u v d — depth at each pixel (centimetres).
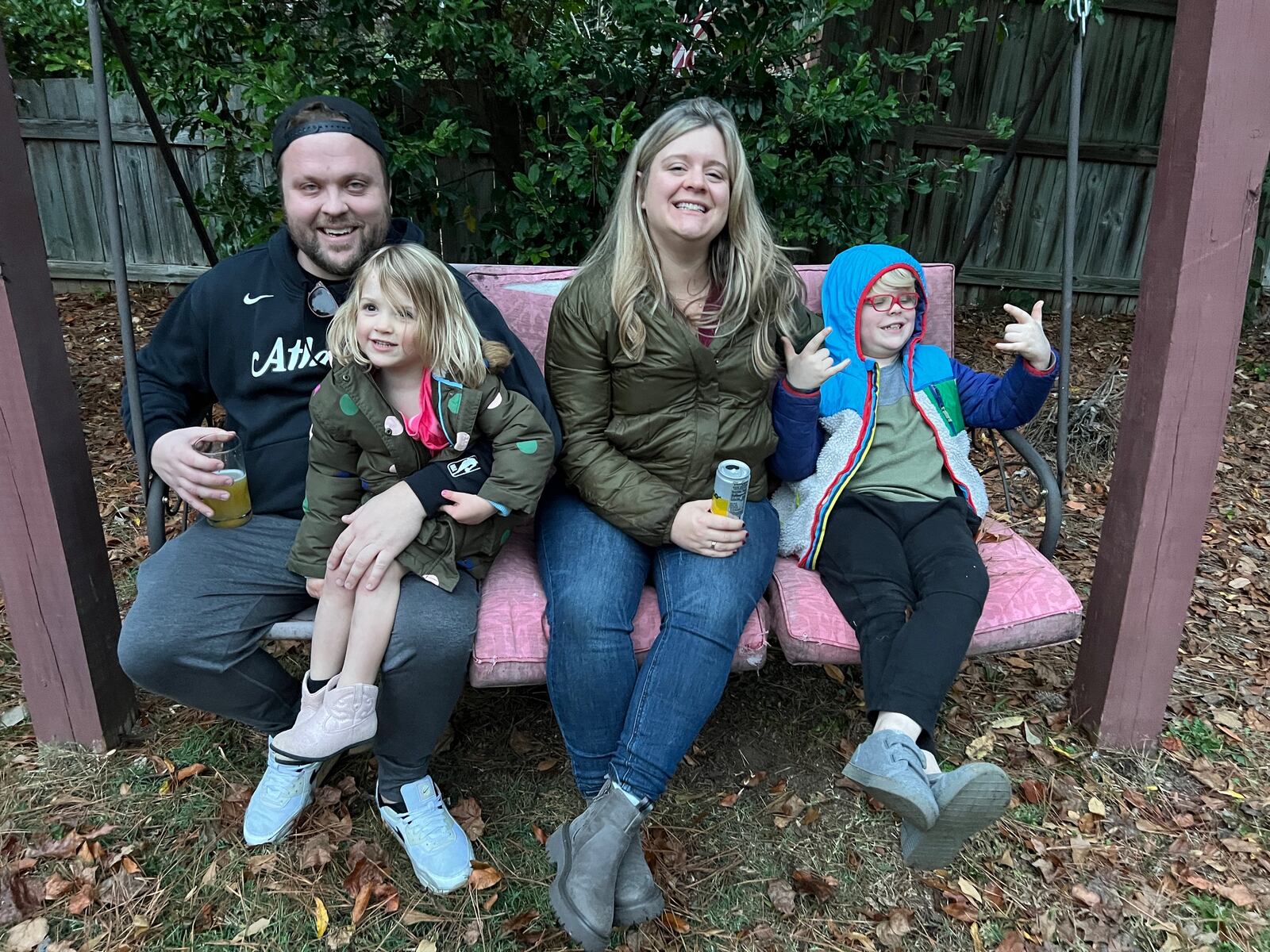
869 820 212
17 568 200
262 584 191
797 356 202
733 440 201
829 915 188
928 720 173
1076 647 278
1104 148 532
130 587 293
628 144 308
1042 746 233
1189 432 200
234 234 368
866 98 324
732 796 218
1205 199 184
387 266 173
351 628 178
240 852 196
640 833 187
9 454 190
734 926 184
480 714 243
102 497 349
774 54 334
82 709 217
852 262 223
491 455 187
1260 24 173
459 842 192
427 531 180
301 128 185
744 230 196
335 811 208
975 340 524
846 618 195
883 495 214
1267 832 209
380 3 311
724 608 180
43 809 205
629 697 177
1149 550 211
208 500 194
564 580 184
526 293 245
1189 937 183
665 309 193
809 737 239
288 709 201
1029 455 218
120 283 184
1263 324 567
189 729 231
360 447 185
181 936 178
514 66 318
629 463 198
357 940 178
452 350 178
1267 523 364
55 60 324
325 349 203
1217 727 244
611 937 179
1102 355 510
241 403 205
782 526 219
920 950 180
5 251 178
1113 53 510
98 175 533
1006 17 480
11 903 182
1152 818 212
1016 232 558
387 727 184
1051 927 185
